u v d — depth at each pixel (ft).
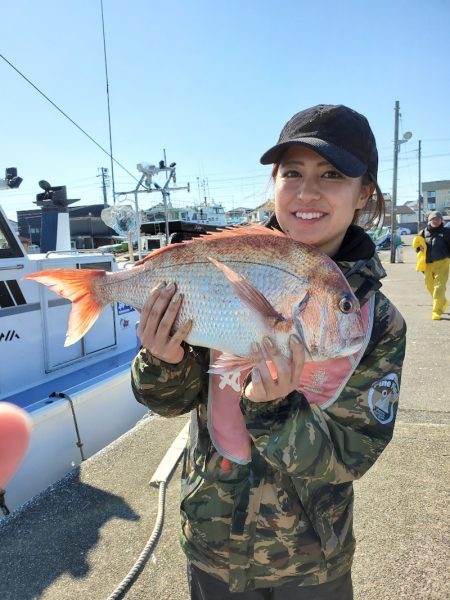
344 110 4.58
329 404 4.20
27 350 12.87
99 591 7.36
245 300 4.18
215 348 4.43
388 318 4.47
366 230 5.13
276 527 4.28
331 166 4.46
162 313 4.51
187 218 75.97
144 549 7.76
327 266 4.23
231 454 4.34
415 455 10.82
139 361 4.82
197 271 4.56
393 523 8.52
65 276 5.47
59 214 19.39
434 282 29.14
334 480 4.02
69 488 10.03
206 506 4.52
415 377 17.34
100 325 15.64
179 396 4.84
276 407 3.95
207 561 4.58
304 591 4.38
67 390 12.35
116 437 13.39
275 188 4.87
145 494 9.80
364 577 7.29
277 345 4.12
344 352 4.14
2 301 12.14
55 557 8.11
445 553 7.75
